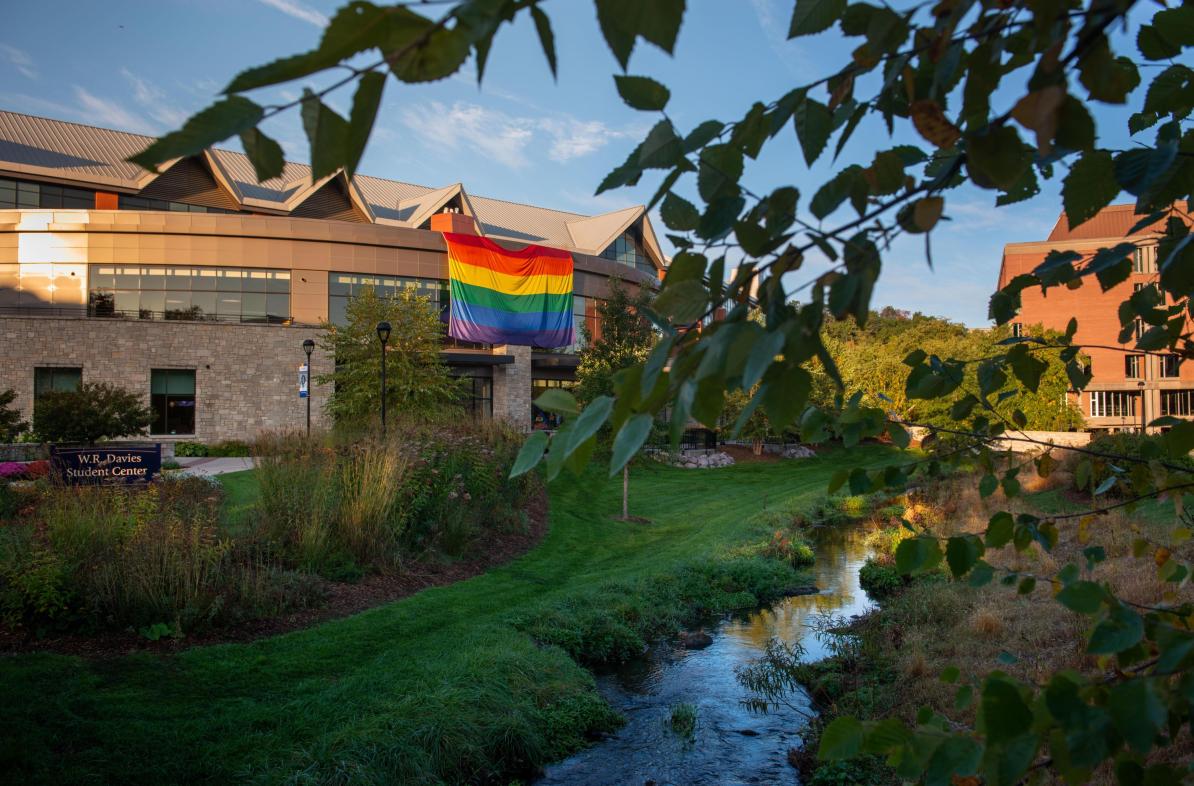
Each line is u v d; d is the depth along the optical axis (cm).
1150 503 1130
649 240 5203
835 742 108
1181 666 91
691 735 737
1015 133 63
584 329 2612
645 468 2809
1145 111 115
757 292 74
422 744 596
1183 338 157
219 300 3331
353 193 4162
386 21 47
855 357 3750
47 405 2092
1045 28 65
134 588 770
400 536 1195
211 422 2931
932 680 725
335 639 806
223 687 656
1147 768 105
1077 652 686
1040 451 185
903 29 73
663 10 53
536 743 670
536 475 2036
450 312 3519
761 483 2753
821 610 1210
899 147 97
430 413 2452
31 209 3484
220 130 51
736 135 86
